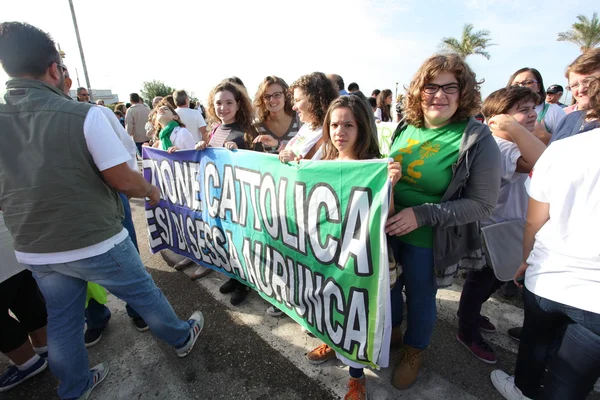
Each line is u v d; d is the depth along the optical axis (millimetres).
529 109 1922
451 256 1621
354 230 1621
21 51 1338
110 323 2479
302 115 2258
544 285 1245
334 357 2053
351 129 1671
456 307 2525
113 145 1446
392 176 1456
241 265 2420
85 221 1454
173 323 1948
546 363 1469
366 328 1641
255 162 2090
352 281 1663
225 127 2748
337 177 1650
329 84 2193
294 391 1840
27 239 1447
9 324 1867
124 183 1535
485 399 1750
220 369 2014
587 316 1118
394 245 1811
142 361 2104
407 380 1811
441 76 1438
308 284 1915
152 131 5406
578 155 1089
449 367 1966
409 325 1814
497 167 1443
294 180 1854
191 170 2621
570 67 1981
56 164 1352
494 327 2246
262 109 2787
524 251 1442
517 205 1907
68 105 1367
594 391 1794
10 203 1414
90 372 1883
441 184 1549
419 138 1645
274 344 2199
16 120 1351
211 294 2795
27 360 1959
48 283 1548
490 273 1907
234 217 2350
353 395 1701
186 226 2840
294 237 1929
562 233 1174
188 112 4883
